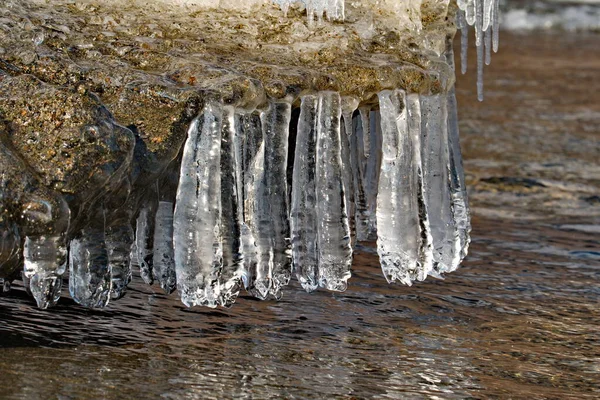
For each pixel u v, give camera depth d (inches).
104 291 328.2
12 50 340.2
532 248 544.7
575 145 950.4
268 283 359.6
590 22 2421.3
